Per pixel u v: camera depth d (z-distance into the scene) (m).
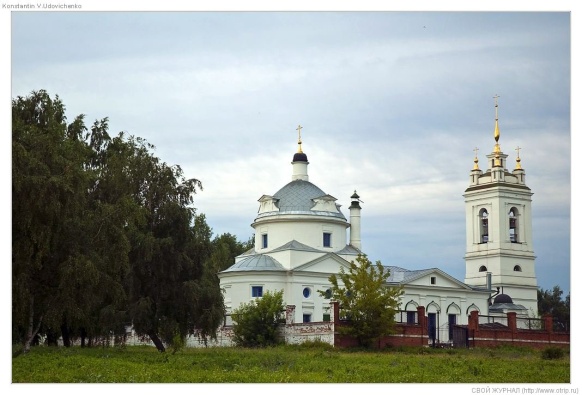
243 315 81.94
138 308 63.12
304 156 108.62
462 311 109.75
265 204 105.62
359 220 110.25
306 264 97.94
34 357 51.75
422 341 81.06
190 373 44.38
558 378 45.97
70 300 55.38
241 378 41.50
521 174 126.38
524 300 123.25
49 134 56.62
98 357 55.50
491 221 123.75
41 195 50.66
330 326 76.50
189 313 65.25
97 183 68.06
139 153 70.06
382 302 77.00
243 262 98.62
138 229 65.19
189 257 65.69
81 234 58.12
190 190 68.06
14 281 51.59
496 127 126.38
